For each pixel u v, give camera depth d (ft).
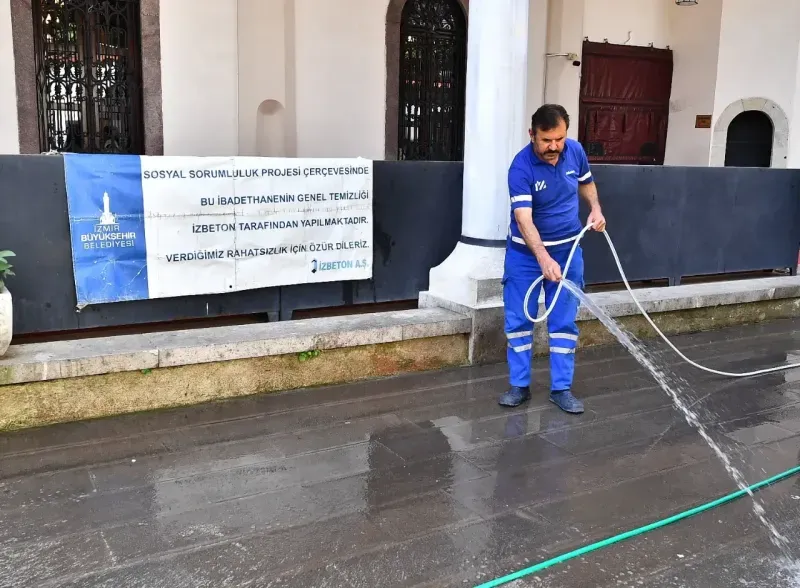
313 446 12.51
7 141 25.02
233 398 14.51
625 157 39.27
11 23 24.48
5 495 10.52
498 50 16.43
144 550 9.22
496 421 13.89
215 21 26.43
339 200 17.28
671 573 9.06
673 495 11.11
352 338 15.44
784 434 13.71
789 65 36.58
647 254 21.89
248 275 16.40
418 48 31.99
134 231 15.08
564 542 9.68
